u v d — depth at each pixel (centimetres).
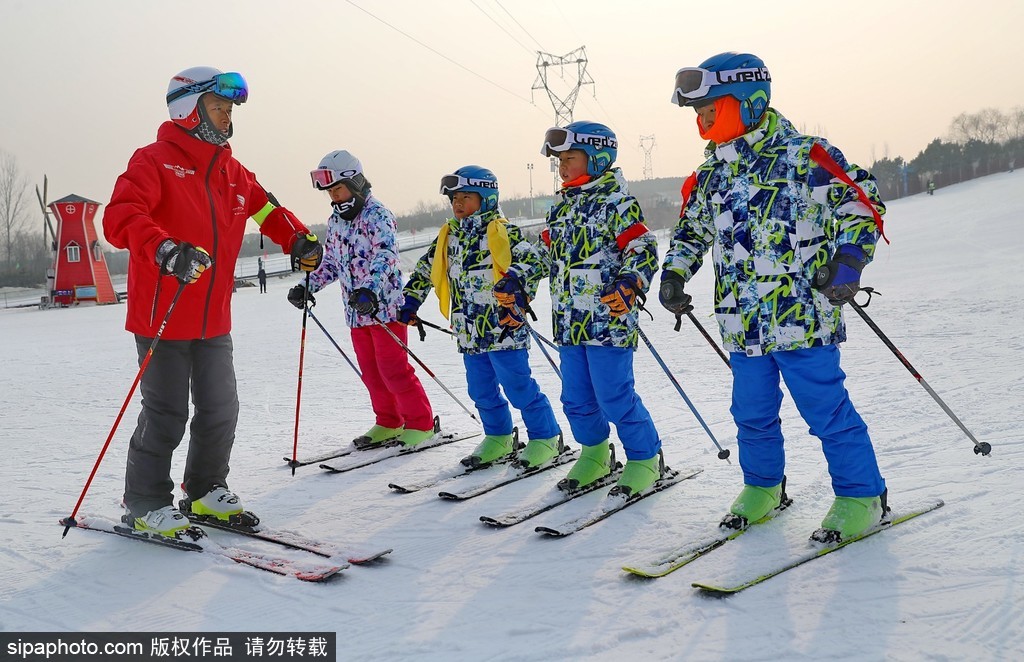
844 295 263
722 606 236
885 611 227
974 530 281
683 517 322
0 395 754
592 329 355
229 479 420
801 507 323
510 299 382
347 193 466
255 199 362
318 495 384
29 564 293
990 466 353
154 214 315
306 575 273
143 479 319
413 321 450
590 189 360
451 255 431
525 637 223
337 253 480
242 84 324
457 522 333
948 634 212
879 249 2197
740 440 313
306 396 685
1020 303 930
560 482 366
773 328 284
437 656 214
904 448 395
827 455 292
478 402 434
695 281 1798
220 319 331
